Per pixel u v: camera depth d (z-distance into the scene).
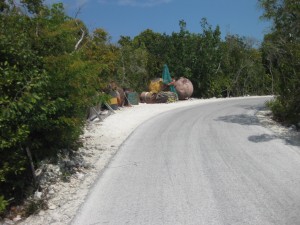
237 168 8.20
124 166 8.80
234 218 5.76
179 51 33.28
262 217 5.74
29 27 7.81
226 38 36.84
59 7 8.43
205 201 6.46
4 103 6.08
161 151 10.05
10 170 6.54
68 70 7.67
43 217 6.28
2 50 6.62
